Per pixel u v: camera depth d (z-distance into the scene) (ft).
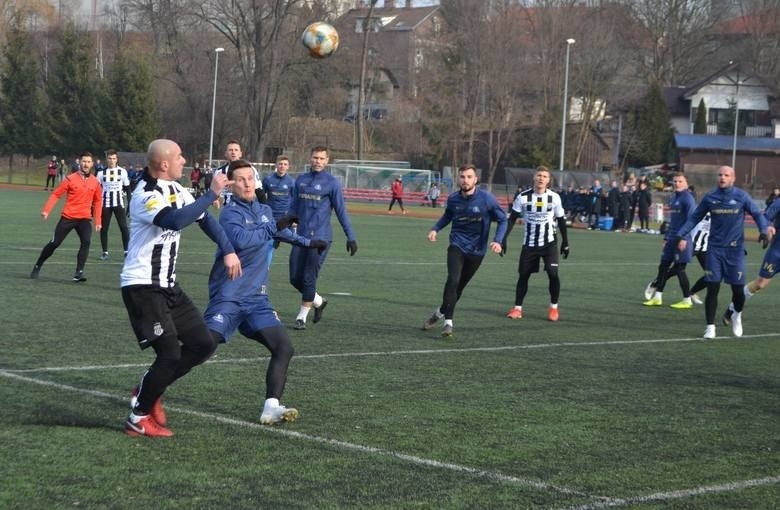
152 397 25.66
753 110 290.15
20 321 44.39
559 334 48.75
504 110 262.88
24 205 152.46
